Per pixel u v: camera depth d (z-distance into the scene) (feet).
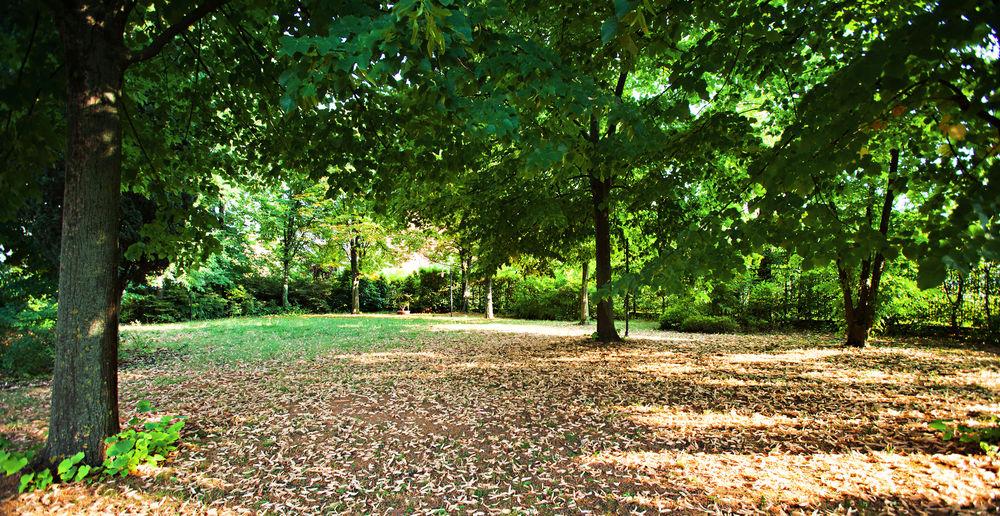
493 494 11.34
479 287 83.76
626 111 10.31
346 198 20.16
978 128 9.75
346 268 89.92
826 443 14.10
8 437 14.65
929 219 10.22
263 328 50.29
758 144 16.99
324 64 7.64
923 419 16.15
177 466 12.76
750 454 13.42
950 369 24.77
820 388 20.85
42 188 23.12
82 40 11.23
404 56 7.82
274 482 11.98
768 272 49.60
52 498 10.69
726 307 47.37
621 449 13.96
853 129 9.64
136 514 10.32
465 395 20.22
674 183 21.48
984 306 34.58
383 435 15.30
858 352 30.78
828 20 12.91
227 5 15.88
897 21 11.99
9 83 13.28
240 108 19.53
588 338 38.83
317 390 21.29
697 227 11.71
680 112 13.15
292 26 13.29
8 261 26.58
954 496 10.46
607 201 28.58
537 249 35.88
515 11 16.46
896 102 9.99
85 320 11.70
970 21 6.68
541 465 12.92
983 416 16.28
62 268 11.76
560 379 23.22
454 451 13.97
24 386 21.50
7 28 12.16
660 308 62.85
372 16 8.81
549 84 9.31
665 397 19.61
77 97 11.43
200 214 17.56
